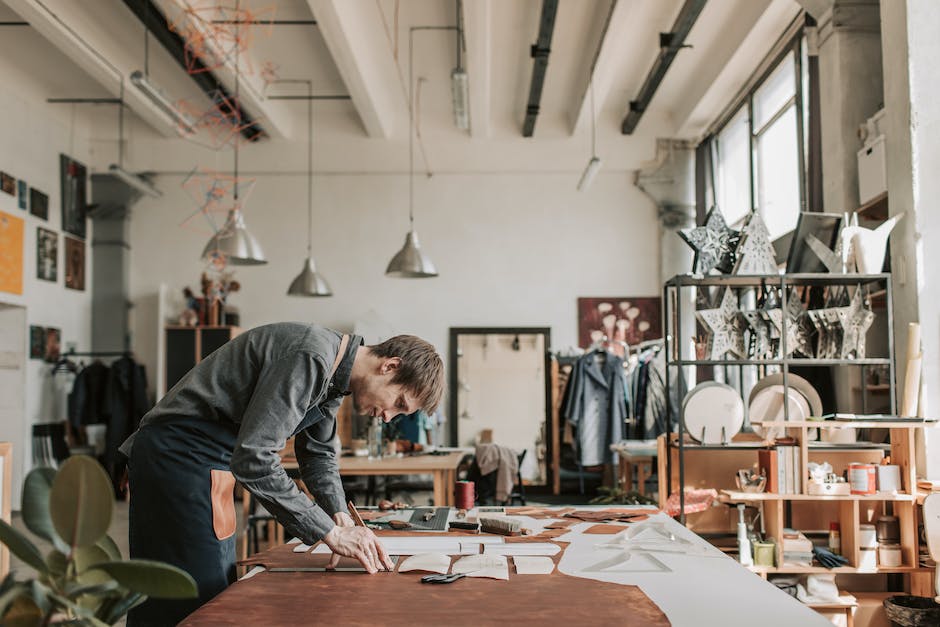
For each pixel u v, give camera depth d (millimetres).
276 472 1980
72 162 9133
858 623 3951
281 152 9648
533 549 2316
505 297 9625
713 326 4336
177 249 9625
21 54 7664
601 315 9547
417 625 1592
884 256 4324
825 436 4367
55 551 1150
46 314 8578
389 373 2186
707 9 6996
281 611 1688
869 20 5539
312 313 9609
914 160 4309
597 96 8094
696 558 2201
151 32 6773
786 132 7148
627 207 9664
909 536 3918
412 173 9680
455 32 7363
